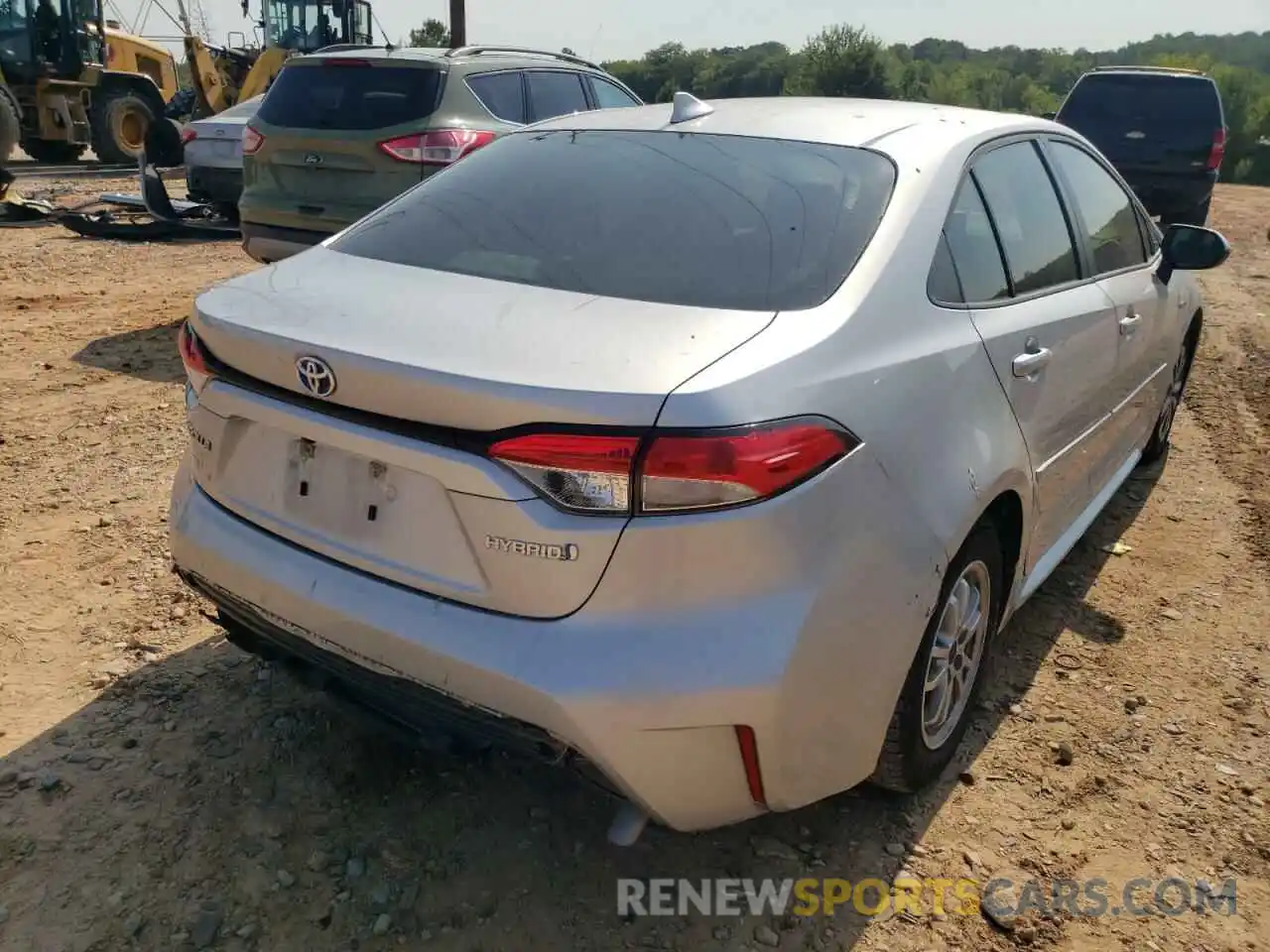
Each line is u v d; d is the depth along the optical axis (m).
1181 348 4.89
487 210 2.87
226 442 2.50
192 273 9.17
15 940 2.25
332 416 2.23
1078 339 3.23
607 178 2.89
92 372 6.08
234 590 2.47
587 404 1.96
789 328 2.23
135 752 2.83
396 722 2.38
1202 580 4.12
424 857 2.54
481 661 2.06
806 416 2.09
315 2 18.47
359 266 2.70
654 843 2.63
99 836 2.54
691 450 1.95
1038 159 3.41
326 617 2.26
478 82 7.09
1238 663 3.54
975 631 2.90
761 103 3.32
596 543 1.99
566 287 2.46
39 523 4.12
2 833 2.53
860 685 2.25
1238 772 2.99
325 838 2.58
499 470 2.02
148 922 2.32
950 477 2.45
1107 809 2.83
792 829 2.70
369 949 2.29
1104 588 4.04
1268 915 2.50
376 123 6.71
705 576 2.01
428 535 2.15
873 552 2.21
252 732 2.93
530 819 2.68
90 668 3.19
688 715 2.02
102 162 17.30
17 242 10.11
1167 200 12.23
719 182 2.77
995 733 3.13
